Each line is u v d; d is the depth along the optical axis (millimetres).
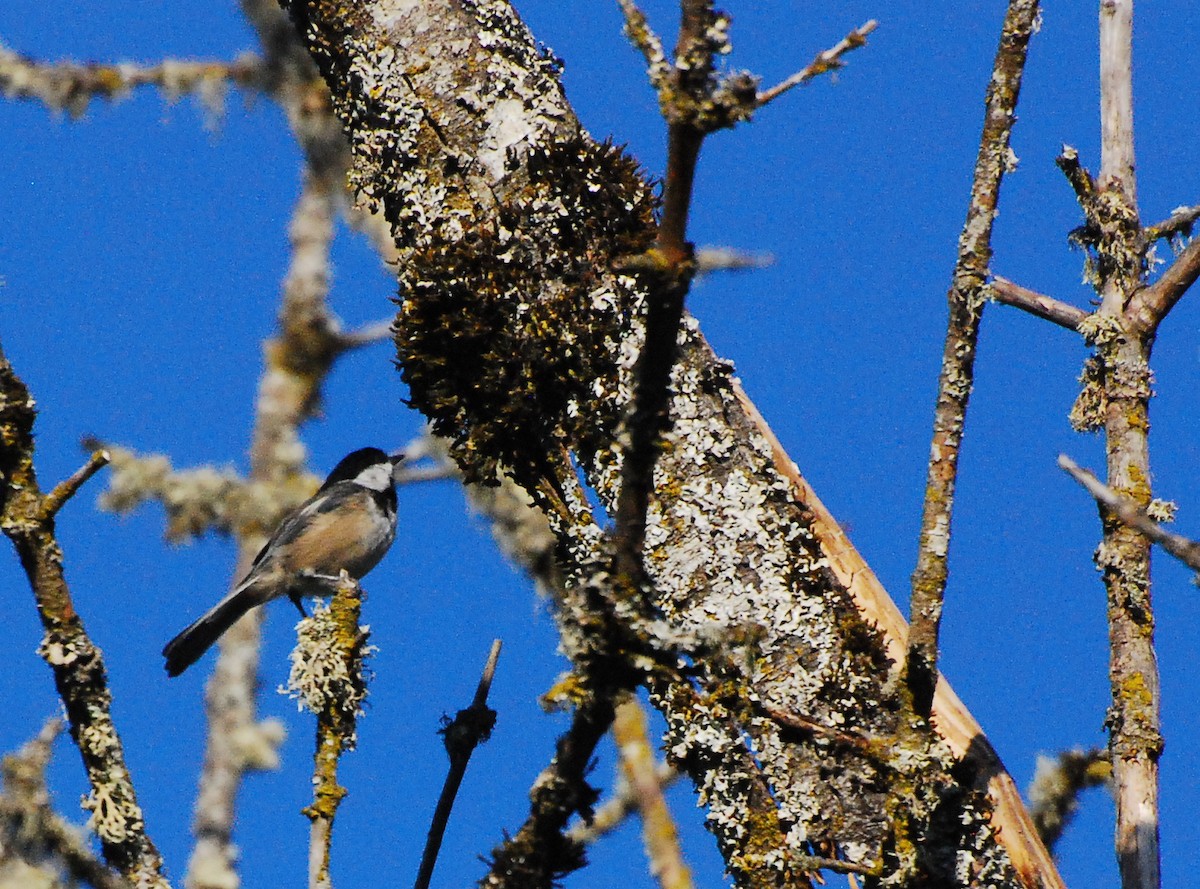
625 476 5945
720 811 8023
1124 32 9219
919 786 7043
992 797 7980
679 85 5570
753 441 8883
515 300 9188
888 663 8320
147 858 6402
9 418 6727
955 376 7172
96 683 6566
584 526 8891
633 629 5965
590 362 9062
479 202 9570
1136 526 6387
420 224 9734
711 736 8094
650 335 5711
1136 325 8688
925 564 6988
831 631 8406
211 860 13461
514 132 9648
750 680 7215
